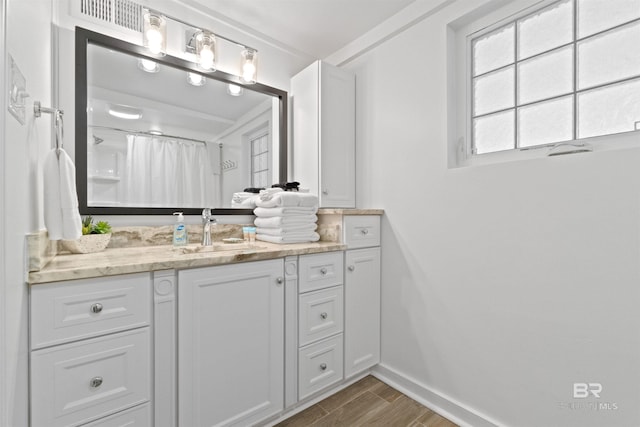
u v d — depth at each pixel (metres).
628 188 0.98
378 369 1.80
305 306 1.46
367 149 1.92
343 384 1.70
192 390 1.10
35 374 0.82
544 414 1.16
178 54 1.64
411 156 1.66
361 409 1.49
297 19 1.80
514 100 1.35
